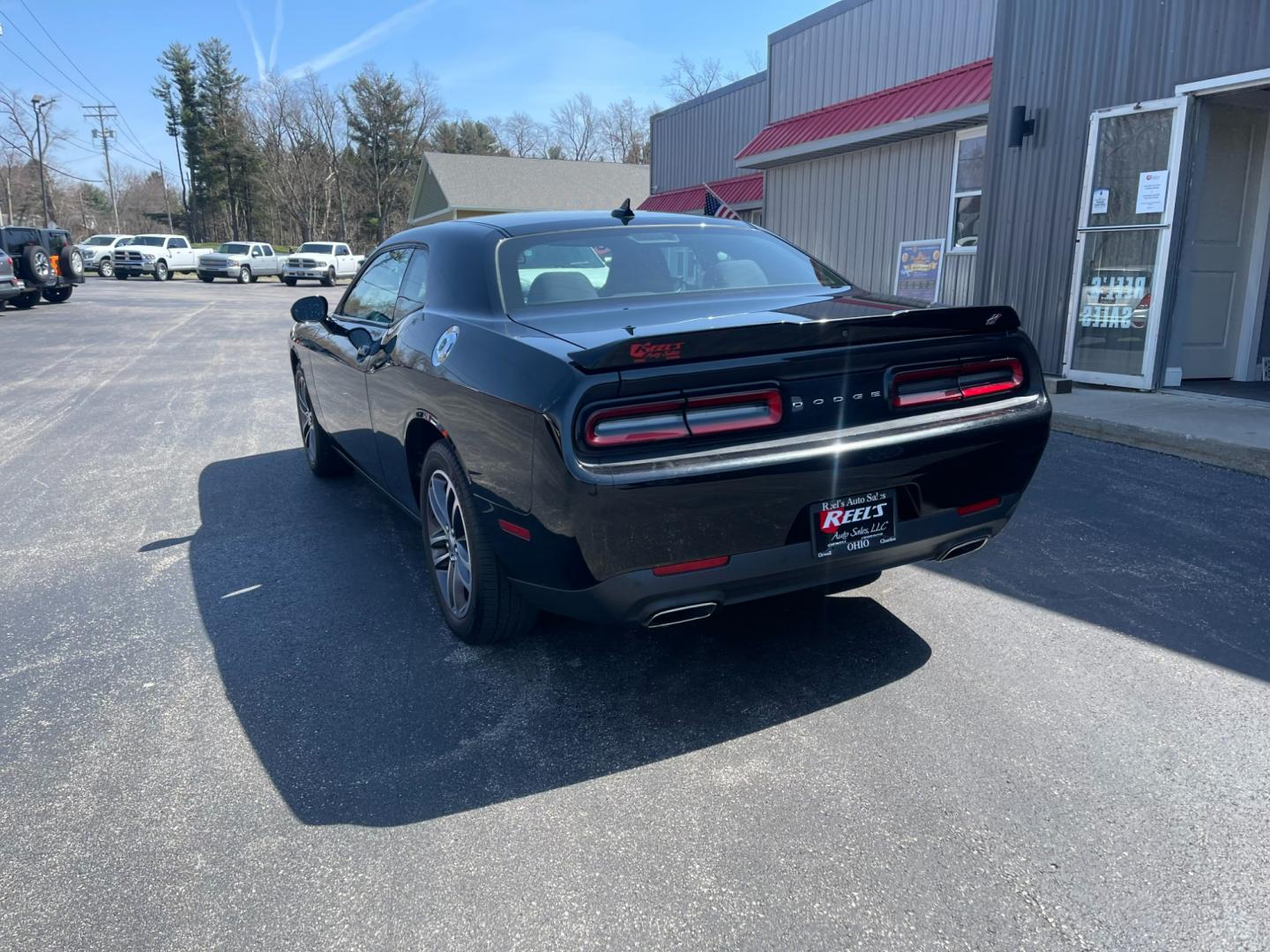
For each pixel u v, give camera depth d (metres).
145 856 2.28
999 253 9.09
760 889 2.10
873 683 3.04
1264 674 3.02
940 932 1.95
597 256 3.49
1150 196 7.40
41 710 3.02
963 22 10.67
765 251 3.81
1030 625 3.45
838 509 2.72
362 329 4.13
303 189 76.12
